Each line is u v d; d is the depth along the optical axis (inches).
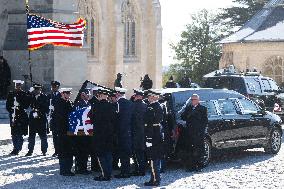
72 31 721.6
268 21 1996.8
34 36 709.9
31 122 621.3
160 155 458.0
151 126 458.3
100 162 482.0
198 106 521.7
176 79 2571.4
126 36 1766.7
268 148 644.1
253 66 1909.4
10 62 1257.4
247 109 616.4
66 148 505.0
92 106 482.0
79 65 1267.2
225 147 576.1
